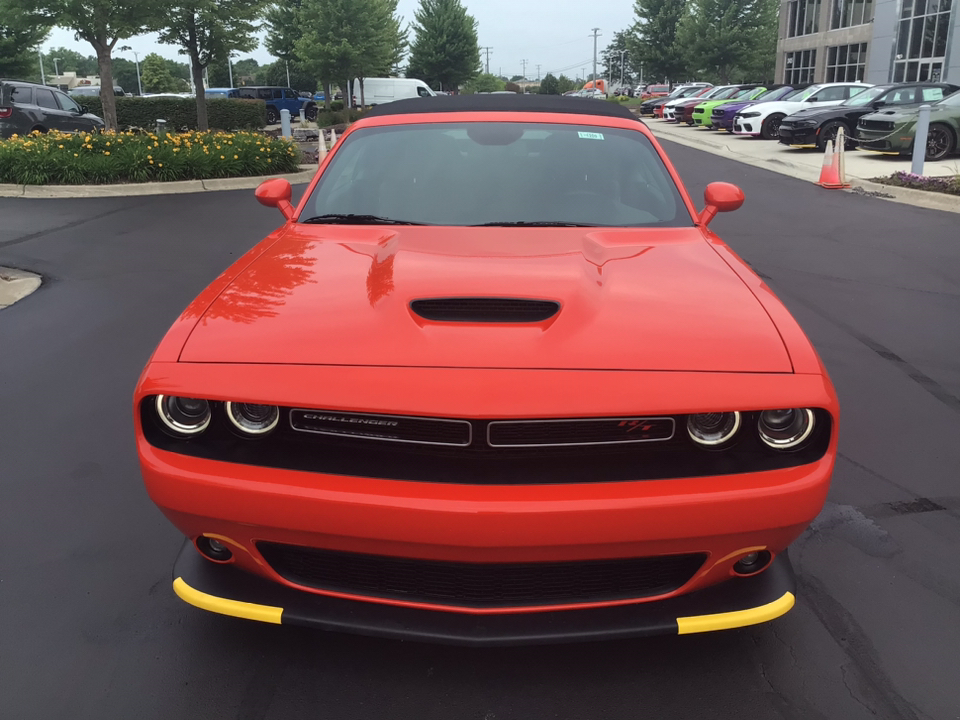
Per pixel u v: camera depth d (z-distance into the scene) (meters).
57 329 5.39
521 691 2.14
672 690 2.15
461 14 55.19
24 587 2.60
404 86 42.34
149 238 8.64
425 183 3.11
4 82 17.98
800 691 2.15
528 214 2.96
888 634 2.39
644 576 2.01
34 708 2.08
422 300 2.15
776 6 48.34
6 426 3.86
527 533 1.82
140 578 2.66
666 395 1.86
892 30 33.81
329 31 34.88
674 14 57.94
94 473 3.40
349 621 2.00
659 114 38.28
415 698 2.12
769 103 21.72
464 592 1.98
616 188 3.11
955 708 2.10
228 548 2.02
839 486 3.33
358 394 1.85
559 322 2.06
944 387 4.45
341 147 3.40
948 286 6.66
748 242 8.60
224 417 1.96
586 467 1.89
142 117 30.00
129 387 4.37
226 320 2.13
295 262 2.55
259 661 2.26
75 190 12.01
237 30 22.34
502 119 3.45
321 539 1.90
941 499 3.22
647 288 2.30
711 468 1.90
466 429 1.85
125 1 18.17
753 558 2.07
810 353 2.01
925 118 12.82
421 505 1.82
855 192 12.38
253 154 14.16
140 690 2.15
